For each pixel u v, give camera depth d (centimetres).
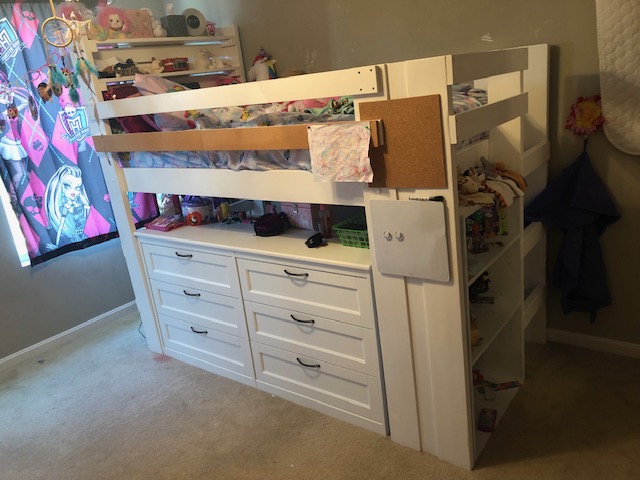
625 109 212
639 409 213
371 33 267
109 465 219
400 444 211
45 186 309
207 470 209
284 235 249
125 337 334
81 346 329
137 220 346
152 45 286
